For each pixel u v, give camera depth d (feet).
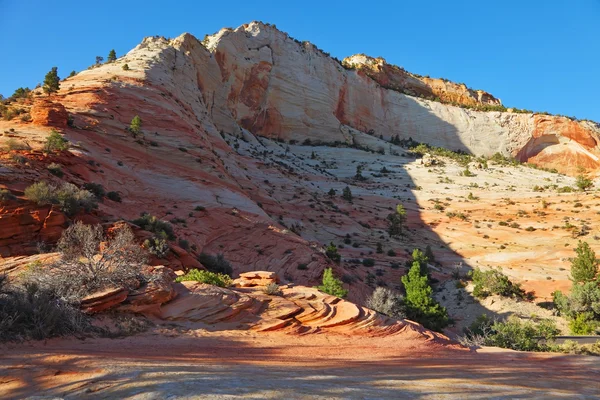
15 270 46.01
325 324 55.52
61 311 34.30
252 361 32.24
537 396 18.53
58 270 41.86
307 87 433.07
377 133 492.13
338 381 21.08
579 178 321.73
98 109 145.69
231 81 371.35
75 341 32.76
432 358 43.88
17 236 68.85
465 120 525.34
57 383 19.67
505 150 511.81
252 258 124.57
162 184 133.69
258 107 397.80
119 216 93.86
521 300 142.31
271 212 196.24
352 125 474.49
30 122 118.52
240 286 66.95
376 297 105.60
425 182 319.06
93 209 82.74
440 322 110.01
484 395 18.22
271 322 50.75
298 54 449.48
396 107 517.14
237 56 384.68
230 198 150.20
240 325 48.21
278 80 415.23
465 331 112.27
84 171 105.29
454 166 368.89
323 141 423.23
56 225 72.79
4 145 93.86
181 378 19.36
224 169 175.83
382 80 604.90
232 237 129.80
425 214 252.21
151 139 152.15
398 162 379.76
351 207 245.45
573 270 149.07
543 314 130.31
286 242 139.13
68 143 110.22
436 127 515.50
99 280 42.52
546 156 513.86
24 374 21.27
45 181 83.41
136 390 17.20
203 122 228.02
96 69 201.05
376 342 52.44
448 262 194.39
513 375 28.94
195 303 48.96
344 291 93.97
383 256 189.67
